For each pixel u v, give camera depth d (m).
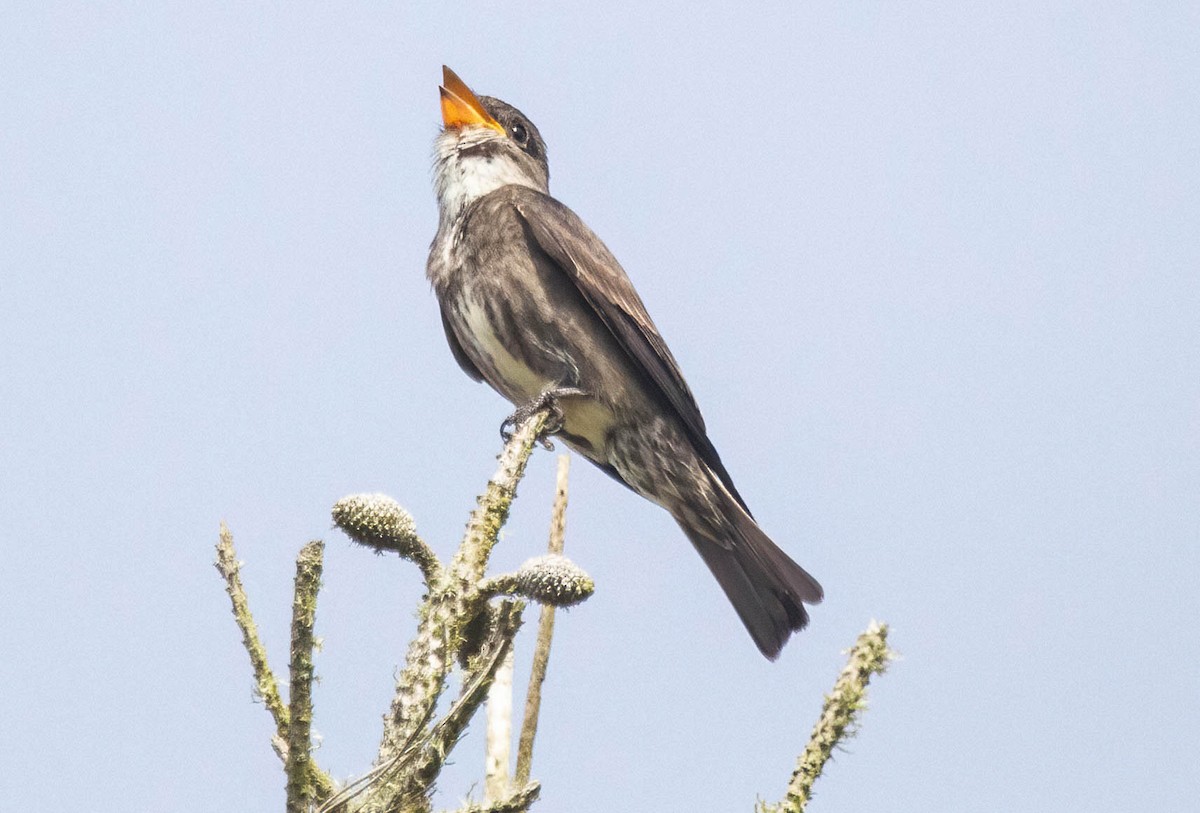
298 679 5.02
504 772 6.02
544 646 6.41
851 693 5.02
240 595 5.51
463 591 5.50
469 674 5.13
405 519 5.52
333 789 5.12
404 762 5.01
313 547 5.06
